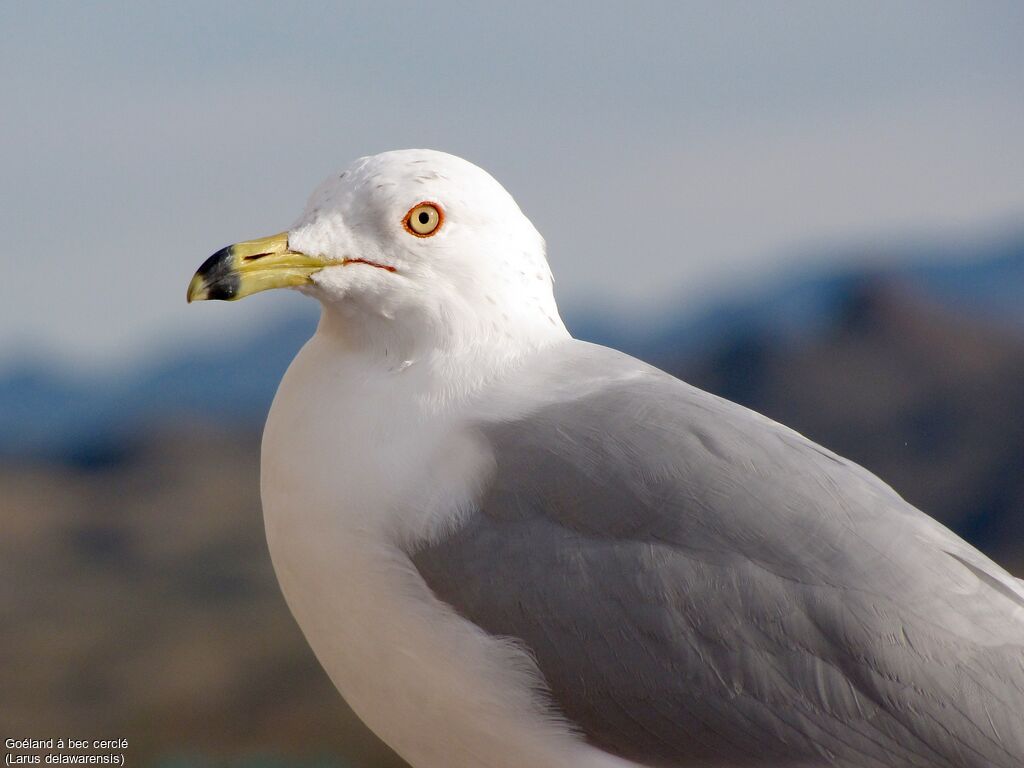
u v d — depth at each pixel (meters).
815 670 6.51
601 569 6.65
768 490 6.68
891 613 6.50
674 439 6.83
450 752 7.12
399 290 7.11
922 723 6.46
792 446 6.93
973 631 6.55
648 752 6.78
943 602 6.56
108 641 17.36
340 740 15.34
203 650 17.09
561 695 6.71
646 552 6.64
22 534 20.38
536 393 7.12
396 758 14.95
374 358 7.20
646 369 7.46
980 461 21.28
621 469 6.76
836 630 6.50
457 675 6.80
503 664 6.70
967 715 6.44
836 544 6.59
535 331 7.36
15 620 17.61
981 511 20.62
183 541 20.31
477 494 6.82
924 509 20.78
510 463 6.85
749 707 6.55
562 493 6.76
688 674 6.57
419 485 6.82
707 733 6.62
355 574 6.85
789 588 6.55
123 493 22.11
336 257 7.14
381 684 7.05
